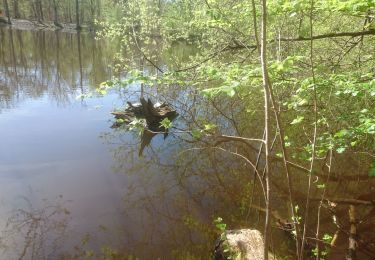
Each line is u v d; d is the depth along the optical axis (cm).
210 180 805
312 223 597
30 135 1088
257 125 998
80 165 881
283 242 554
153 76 503
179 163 906
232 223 633
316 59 682
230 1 701
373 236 559
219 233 594
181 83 536
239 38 762
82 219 640
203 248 564
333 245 511
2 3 6297
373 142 582
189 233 605
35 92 1664
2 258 523
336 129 570
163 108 1227
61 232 595
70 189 752
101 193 740
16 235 580
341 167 717
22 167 848
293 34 654
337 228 584
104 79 1962
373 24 625
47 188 752
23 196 712
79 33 5291
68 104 1484
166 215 661
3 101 1485
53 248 553
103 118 1306
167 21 985
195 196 734
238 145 932
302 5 434
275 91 595
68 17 6750
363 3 428
